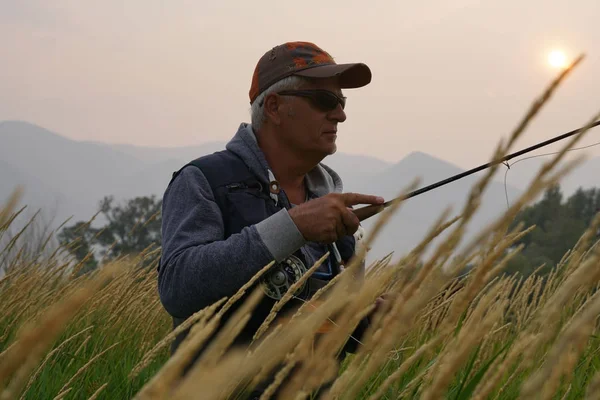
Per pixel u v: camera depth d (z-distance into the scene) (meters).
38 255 3.63
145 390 0.41
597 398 0.55
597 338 1.88
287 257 2.34
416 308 0.72
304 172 2.79
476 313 0.76
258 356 0.69
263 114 2.74
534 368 1.35
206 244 2.36
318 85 2.69
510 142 0.68
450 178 2.26
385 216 0.75
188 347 0.45
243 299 2.28
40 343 0.37
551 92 0.64
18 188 0.65
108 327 3.55
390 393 1.47
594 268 0.63
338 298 0.73
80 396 2.54
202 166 2.56
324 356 0.72
